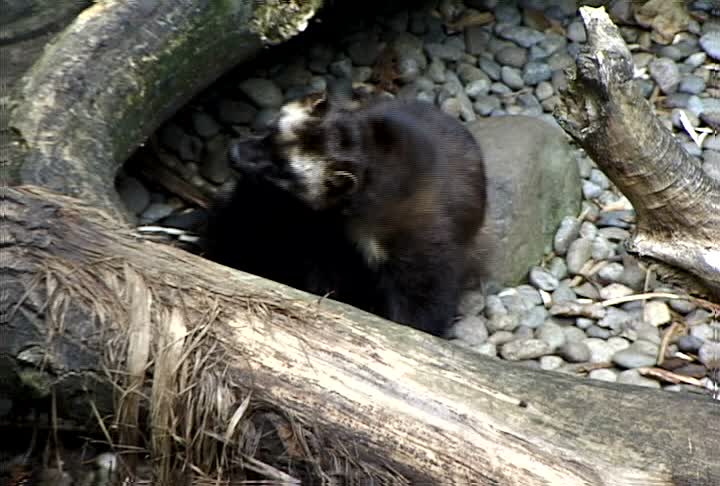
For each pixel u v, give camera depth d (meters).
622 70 7.16
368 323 6.02
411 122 8.70
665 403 5.88
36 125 7.20
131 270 6.05
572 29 11.50
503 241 8.96
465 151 8.82
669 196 7.63
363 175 8.41
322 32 11.18
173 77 8.29
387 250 8.47
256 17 8.52
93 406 5.98
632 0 11.80
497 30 11.41
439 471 5.49
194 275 6.12
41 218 6.11
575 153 10.34
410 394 5.66
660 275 8.12
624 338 8.42
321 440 5.62
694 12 11.79
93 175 7.15
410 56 11.04
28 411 6.23
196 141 9.89
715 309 8.59
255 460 5.72
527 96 10.84
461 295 8.75
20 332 5.93
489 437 5.52
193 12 8.12
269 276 8.62
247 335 5.84
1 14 8.15
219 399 5.72
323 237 8.69
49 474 6.29
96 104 7.58
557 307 8.68
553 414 5.70
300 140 8.50
